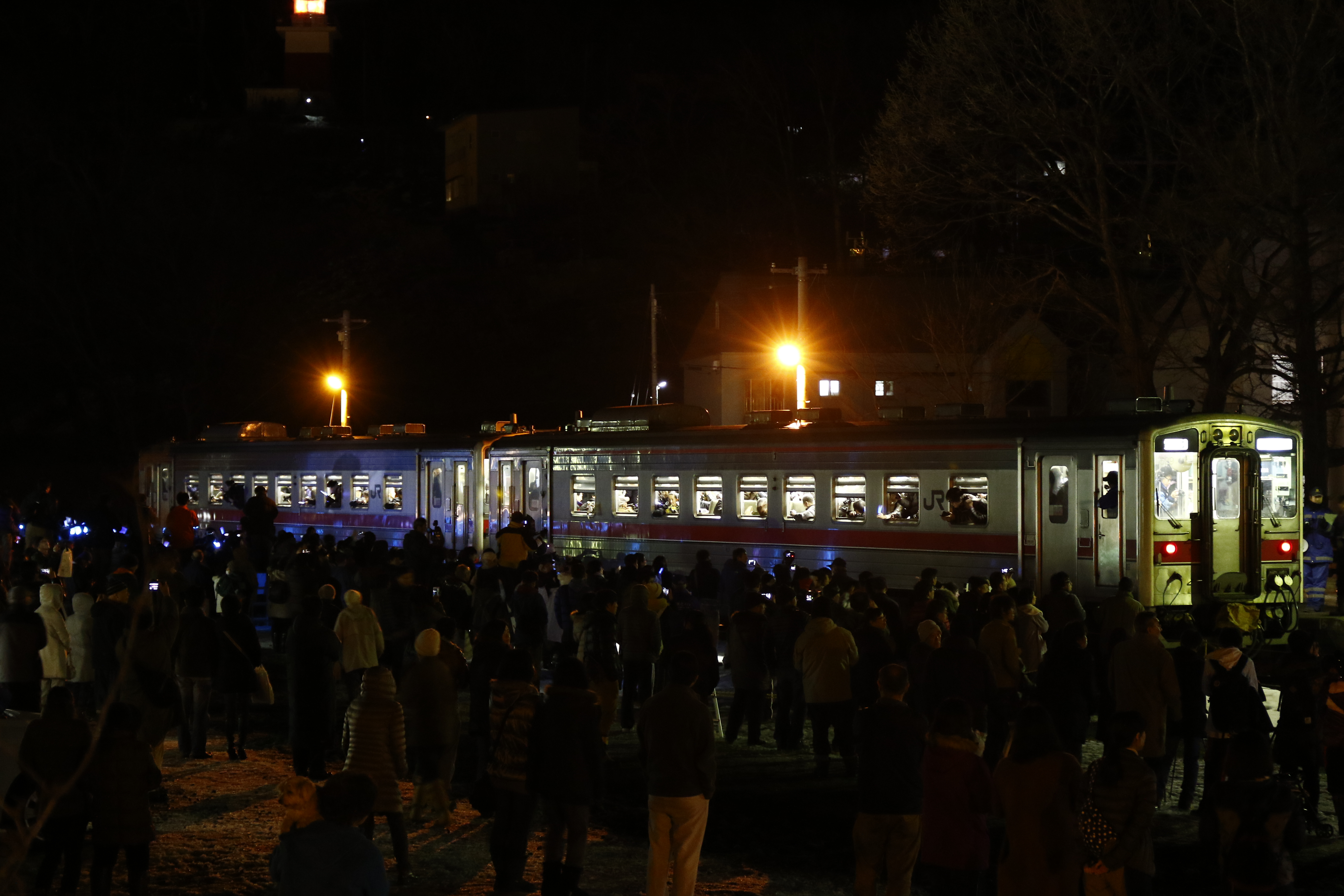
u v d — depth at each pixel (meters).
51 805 5.19
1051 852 6.96
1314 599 23.06
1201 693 11.38
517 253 76.75
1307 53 25.81
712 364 50.12
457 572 19.11
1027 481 19.88
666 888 8.68
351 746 9.63
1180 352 37.53
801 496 23.30
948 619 14.28
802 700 14.26
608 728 13.95
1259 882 6.58
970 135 30.09
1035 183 31.94
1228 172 26.31
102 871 8.55
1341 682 10.79
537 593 15.59
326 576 18.53
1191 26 28.17
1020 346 45.44
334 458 33.88
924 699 11.23
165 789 12.70
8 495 29.81
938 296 46.09
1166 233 28.39
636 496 26.52
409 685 11.23
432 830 11.20
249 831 11.12
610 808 12.11
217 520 37.66
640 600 15.55
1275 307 27.42
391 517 32.09
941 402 46.25
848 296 50.19
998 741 12.25
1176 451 18.53
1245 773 7.43
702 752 8.48
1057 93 30.06
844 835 11.00
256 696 14.99
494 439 30.12
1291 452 19.11
